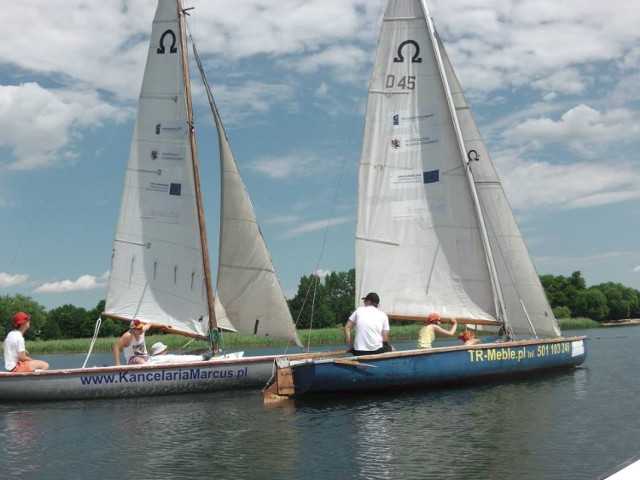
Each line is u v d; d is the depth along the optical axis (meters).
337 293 102.50
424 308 17.11
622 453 8.46
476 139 17.33
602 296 114.44
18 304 97.94
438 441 9.36
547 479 7.37
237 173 18.17
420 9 17.36
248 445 9.58
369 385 13.77
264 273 18.12
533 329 17.62
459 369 14.69
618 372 17.81
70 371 15.20
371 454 8.71
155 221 18.61
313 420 11.41
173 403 14.45
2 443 10.40
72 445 10.10
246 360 16.22
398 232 17.34
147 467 8.48
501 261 17.59
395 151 17.47
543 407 12.03
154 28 18.72
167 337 46.19
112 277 18.80
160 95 18.69
